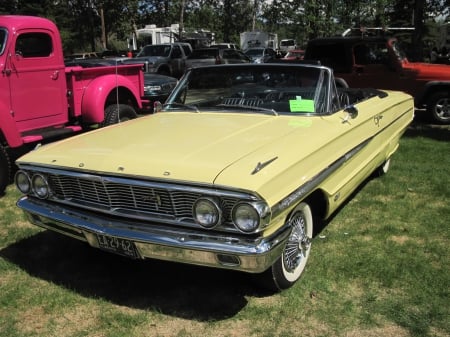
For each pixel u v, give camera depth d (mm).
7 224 5023
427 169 6711
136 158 3283
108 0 41719
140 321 3232
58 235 4691
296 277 3621
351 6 31438
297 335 3061
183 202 3061
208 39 34781
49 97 6961
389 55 10570
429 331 3068
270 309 3338
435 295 3467
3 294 3598
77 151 3617
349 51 10680
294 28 39719
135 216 3225
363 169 4746
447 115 10484
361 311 3293
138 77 8508
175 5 48438
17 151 7137
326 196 3879
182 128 3938
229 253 2918
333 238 4438
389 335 3047
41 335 3113
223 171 2977
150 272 3906
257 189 2840
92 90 7438
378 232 4570
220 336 3070
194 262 3072
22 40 6488
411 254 4102
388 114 5492
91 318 3295
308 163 3477
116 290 3645
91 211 3461
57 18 40969
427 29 33125
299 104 4250
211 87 4680
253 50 31656
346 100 4898
